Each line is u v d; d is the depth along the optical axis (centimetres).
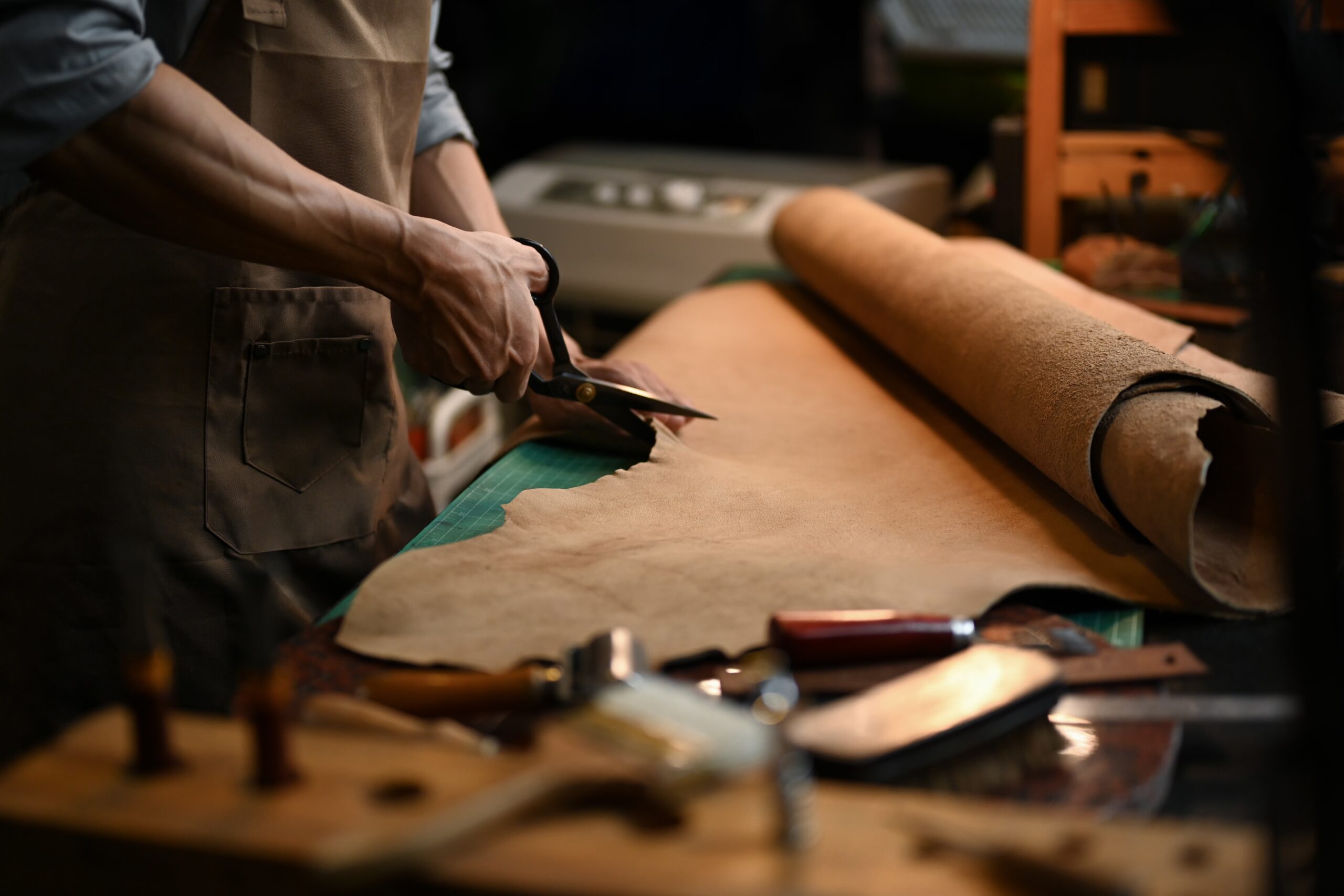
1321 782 58
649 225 227
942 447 122
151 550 121
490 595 85
